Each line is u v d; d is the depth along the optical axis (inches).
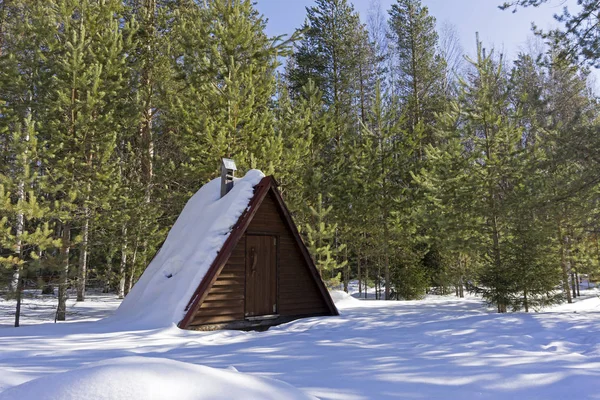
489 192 554.9
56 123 537.3
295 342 261.6
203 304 339.0
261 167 602.5
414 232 792.3
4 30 717.9
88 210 570.3
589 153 402.9
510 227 538.6
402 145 815.7
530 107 470.0
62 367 173.2
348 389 143.3
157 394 84.2
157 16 775.7
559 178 482.0
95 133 551.2
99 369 91.7
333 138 886.4
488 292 529.3
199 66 628.4
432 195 684.7
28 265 426.0
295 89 1176.8
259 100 654.5
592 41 423.2
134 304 385.4
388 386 148.4
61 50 593.3
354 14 1254.9
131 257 705.0
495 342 255.8
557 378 156.2
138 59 724.7
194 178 650.2
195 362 195.3
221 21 656.4
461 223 567.8
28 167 449.4
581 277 1075.3
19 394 82.9
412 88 1246.9
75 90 557.6
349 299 635.5
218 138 562.3
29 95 628.7
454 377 161.5
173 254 412.8
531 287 499.2
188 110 631.8
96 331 301.9
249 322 362.0
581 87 690.8
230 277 359.6
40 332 299.7
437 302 683.4
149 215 675.4
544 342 258.2
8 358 201.2
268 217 393.7
